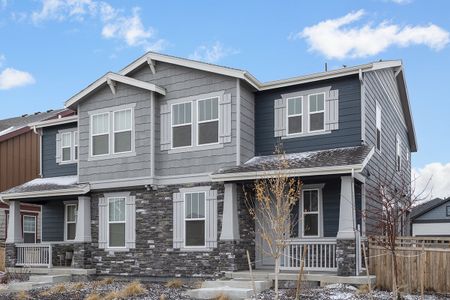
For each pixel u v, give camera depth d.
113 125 18.88
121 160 18.53
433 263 13.46
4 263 20.92
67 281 18.44
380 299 12.18
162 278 17.50
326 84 16.98
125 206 18.58
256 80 17.45
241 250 16.31
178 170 17.70
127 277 18.16
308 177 15.32
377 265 14.12
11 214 20.97
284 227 12.73
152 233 17.91
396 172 22.09
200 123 17.52
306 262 15.51
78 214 19.17
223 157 16.97
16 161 27.09
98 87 19.08
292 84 17.30
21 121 30.55
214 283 14.89
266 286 14.43
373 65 16.19
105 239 18.81
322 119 16.92
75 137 22.34
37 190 19.95
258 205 17.09
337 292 13.12
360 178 15.91
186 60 17.66
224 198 16.38
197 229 17.12
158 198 17.95
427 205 37.81
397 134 22.95
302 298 12.55
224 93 17.20
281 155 16.06
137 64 18.64
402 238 14.98
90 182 19.12
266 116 17.86
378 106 18.73
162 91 18.11
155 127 18.12
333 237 16.08
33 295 15.01
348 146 16.36
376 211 16.91
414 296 12.95
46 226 22.70
